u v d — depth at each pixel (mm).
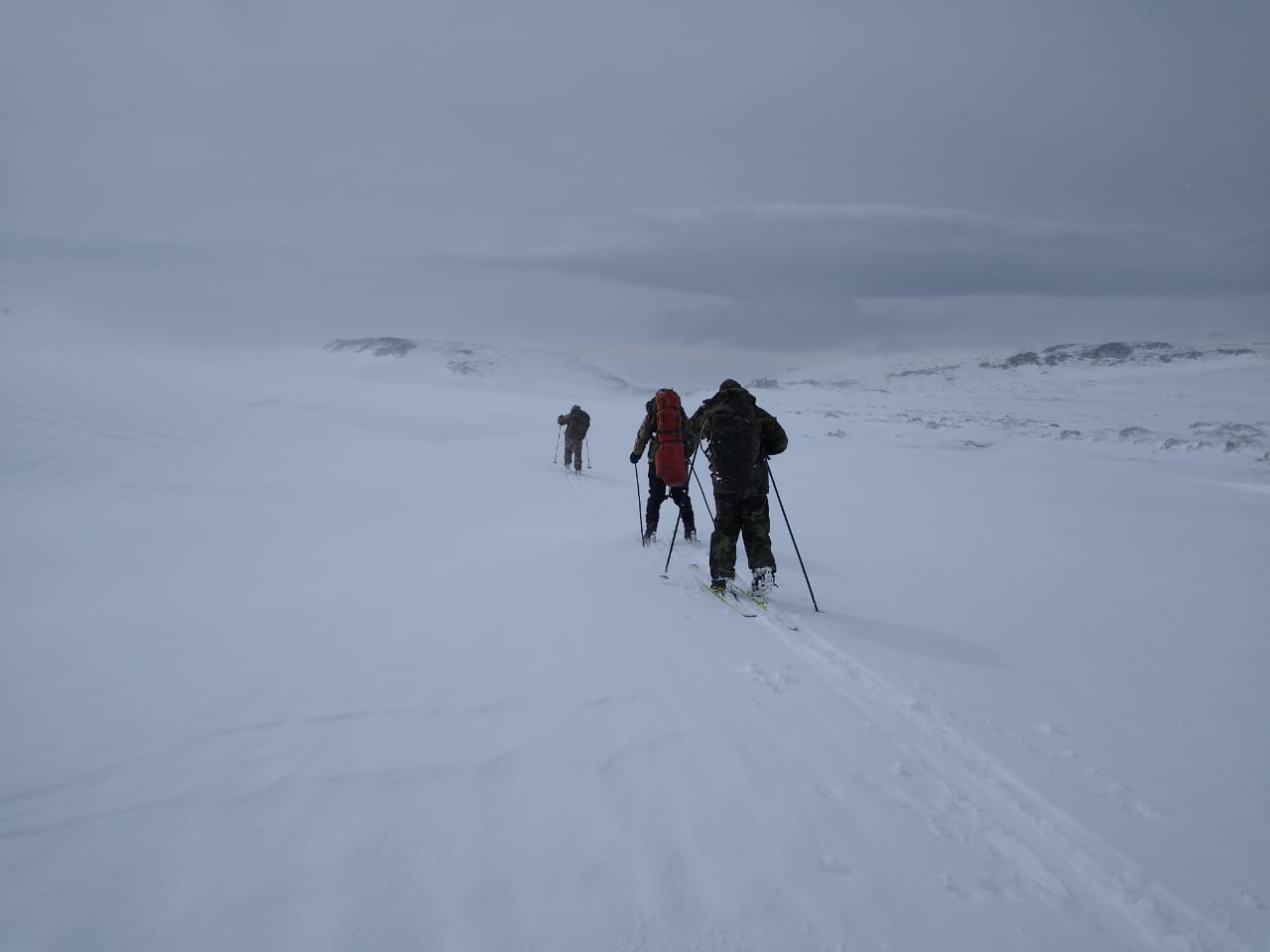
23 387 31062
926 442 29859
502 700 3627
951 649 4844
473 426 33188
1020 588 6605
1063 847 2691
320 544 9578
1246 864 2650
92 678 3854
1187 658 4789
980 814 2873
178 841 2307
